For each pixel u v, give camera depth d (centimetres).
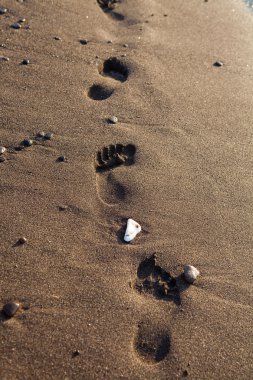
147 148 317
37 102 338
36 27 398
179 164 310
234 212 285
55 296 235
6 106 332
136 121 335
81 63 376
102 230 270
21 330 221
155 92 360
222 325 234
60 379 209
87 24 417
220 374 219
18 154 304
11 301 231
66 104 340
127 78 372
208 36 434
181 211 283
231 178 304
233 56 411
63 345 219
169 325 232
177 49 409
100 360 216
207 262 259
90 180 295
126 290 243
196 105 354
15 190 283
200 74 385
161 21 445
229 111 353
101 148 314
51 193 284
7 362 211
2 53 370
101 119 332
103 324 228
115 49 397
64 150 309
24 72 358
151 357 223
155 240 267
